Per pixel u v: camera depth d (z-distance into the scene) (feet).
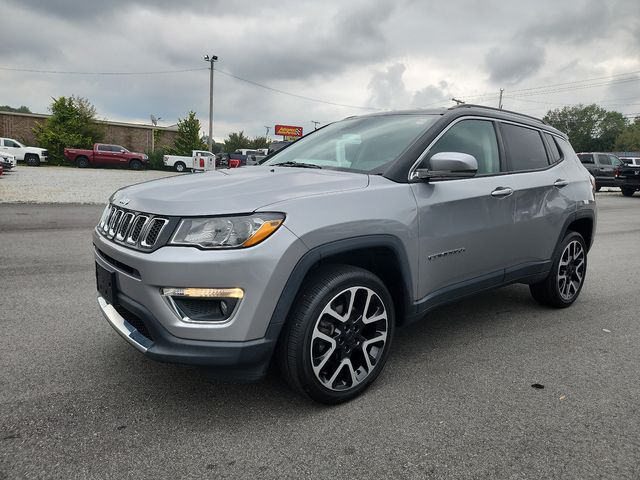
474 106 12.44
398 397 9.37
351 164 10.77
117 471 7.01
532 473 7.16
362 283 8.97
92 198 48.03
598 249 26.68
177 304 7.76
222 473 7.02
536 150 13.93
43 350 11.19
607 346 12.28
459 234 10.77
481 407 9.05
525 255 13.01
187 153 151.23
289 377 8.51
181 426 8.21
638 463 7.45
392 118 12.28
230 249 7.61
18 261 20.21
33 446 7.55
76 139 125.29
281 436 7.97
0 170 68.59
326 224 8.34
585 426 8.48
